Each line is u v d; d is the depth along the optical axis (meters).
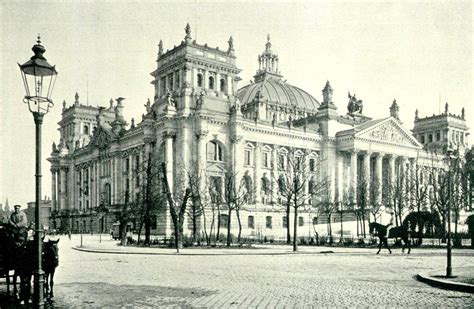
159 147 110.12
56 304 19.41
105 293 22.20
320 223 119.62
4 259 20.06
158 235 100.25
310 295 21.33
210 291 22.67
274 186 114.56
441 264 38.16
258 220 110.00
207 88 113.62
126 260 43.44
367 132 126.19
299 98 160.50
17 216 21.34
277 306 18.59
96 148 148.75
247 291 22.62
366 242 77.69
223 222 104.31
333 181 125.75
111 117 179.50
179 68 113.00
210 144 107.12
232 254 51.84
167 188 69.88
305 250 57.50
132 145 127.06
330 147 126.75
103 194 140.38
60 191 172.75
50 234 134.25
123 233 71.81
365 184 107.19
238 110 109.44
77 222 159.38
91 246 67.88
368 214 100.56
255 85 159.88
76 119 174.25
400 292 22.23
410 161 137.25
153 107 114.94
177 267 35.78
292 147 121.44
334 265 37.25
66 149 173.12
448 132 151.12
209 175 105.00
